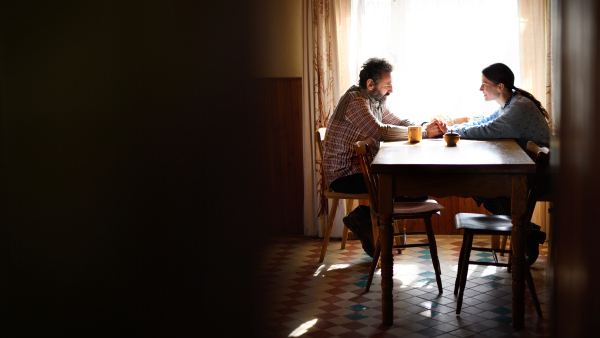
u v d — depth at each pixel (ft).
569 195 2.63
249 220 2.49
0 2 3.13
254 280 2.53
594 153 2.54
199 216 2.57
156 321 2.73
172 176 2.61
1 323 3.27
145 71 2.63
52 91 3.03
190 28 2.45
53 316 3.25
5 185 3.23
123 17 2.62
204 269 2.58
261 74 2.41
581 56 2.54
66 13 2.95
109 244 2.94
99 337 3.07
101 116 2.85
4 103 3.16
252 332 2.55
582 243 2.59
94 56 2.85
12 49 3.11
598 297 2.55
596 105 2.50
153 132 2.63
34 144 3.14
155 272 2.72
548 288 2.91
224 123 2.45
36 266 3.25
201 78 2.46
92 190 3.01
